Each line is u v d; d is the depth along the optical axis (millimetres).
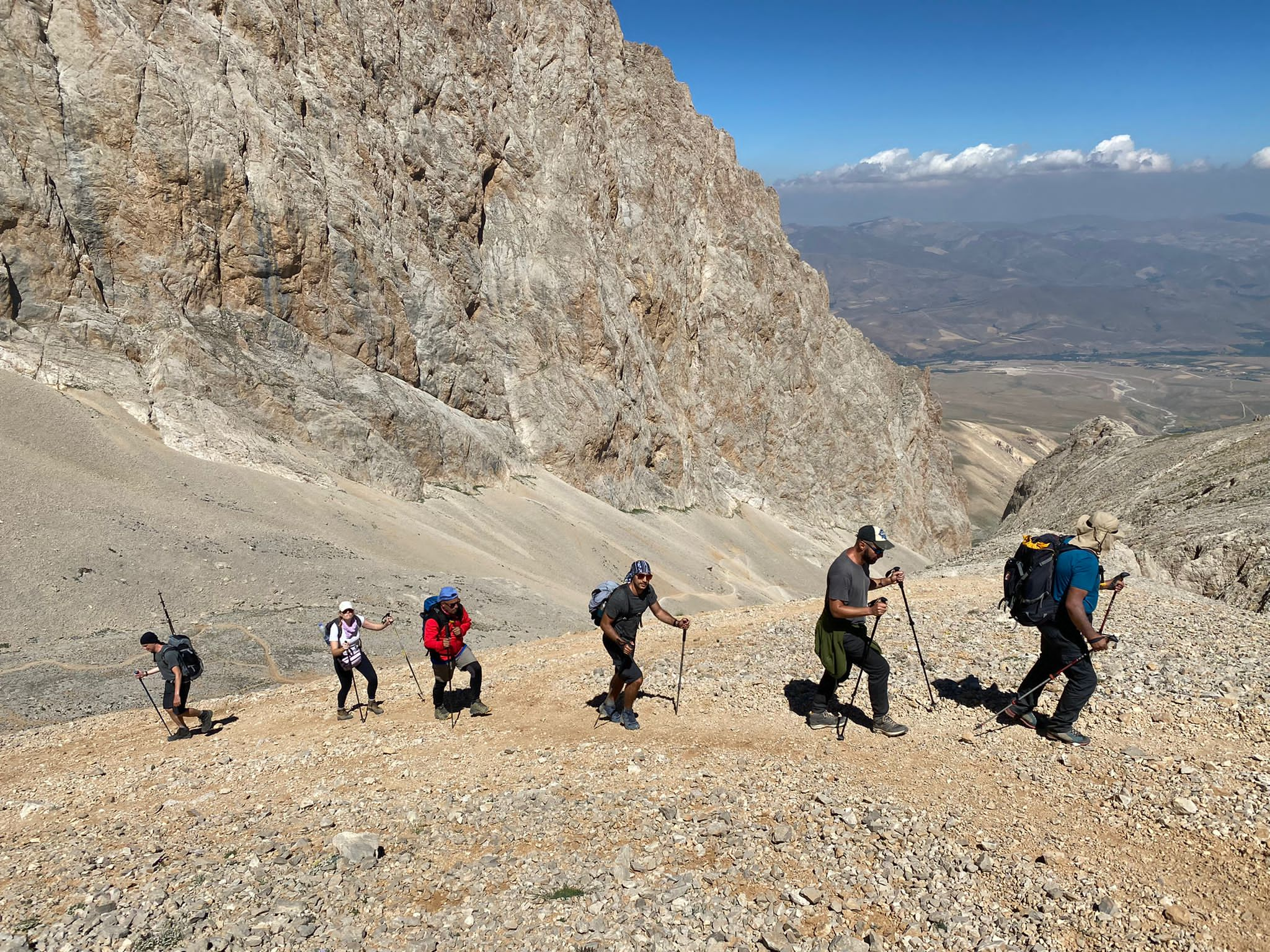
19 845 7766
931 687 9711
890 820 6652
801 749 8352
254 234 49156
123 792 9219
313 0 57094
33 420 34562
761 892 5848
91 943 5578
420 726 10617
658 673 11500
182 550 32062
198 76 47875
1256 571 22453
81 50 43281
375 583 35125
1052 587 7832
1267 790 6488
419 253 62969
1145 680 9078
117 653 24141
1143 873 5730
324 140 55625
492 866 6352
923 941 5238
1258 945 4910
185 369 44438
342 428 50500
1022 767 7520
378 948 5418
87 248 43406
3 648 23672
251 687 22859
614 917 5594
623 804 7297
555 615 39125
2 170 39906
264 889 6188
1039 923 5336
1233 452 42469
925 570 26844
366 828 7324
